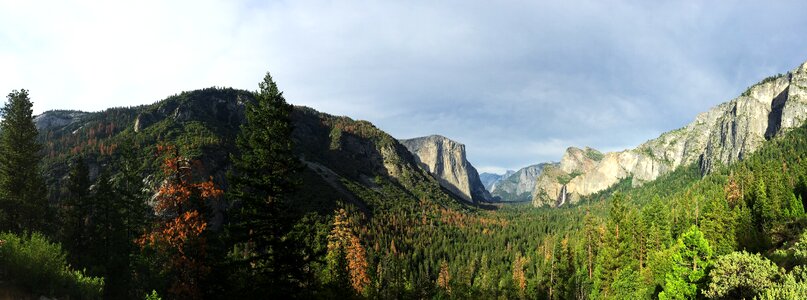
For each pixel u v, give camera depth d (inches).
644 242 3038.9
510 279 4680.1
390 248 6353.3
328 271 1891.0
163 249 988.6
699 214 4306.1
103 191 1850.4
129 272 1615.4
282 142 1072.8
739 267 1299.2
